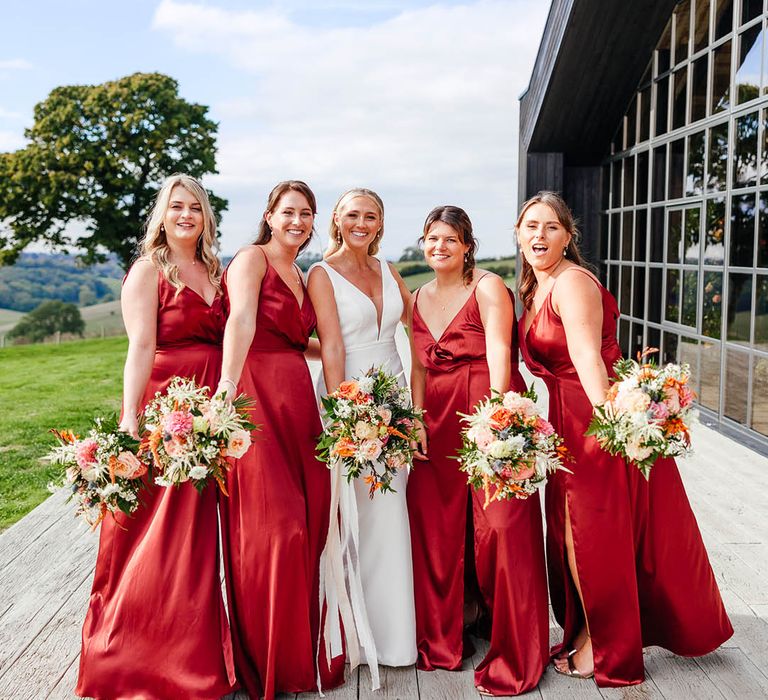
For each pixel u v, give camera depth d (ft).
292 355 9.79
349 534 9.86
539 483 8.72
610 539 9.12
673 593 9.34
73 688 9.39
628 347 32.65
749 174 22.13
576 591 9.73
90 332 156.76
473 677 9.55
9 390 40.68
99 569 9.38
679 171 27.27
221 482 8.49
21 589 12.41
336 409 9.05
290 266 9.87
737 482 17.62
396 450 9.24
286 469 9.29
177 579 8.89
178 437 8.16
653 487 9.23
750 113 22.02
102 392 39.27
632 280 31.94
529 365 9.84
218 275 10.11
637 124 30.96
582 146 34.04
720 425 23.29
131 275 9.64
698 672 9.55
